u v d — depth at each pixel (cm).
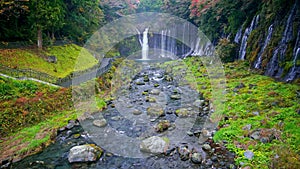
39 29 1952
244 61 1823
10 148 867
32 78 1400
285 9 1471
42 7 1812
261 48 1644
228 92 1285
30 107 1146
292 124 807
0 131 974
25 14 1886
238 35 2105
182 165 711
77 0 2512
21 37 2002
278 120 864
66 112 1226
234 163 689
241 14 2095
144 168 711
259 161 663
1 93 1129
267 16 1612
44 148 858
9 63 1516
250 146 745
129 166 723
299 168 577
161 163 730
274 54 1441
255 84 1319
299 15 1309
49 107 1220
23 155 812
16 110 1086
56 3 2038
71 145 870
